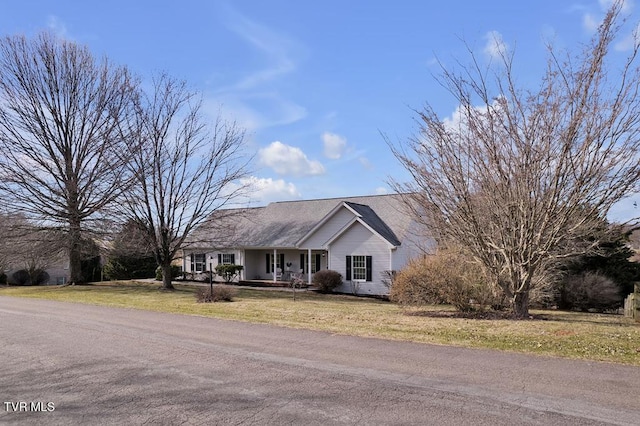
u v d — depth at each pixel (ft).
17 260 102.12
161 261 85.40
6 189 84.02
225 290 63.72
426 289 47.50
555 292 61.16
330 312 47.47
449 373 22.94
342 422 17.02
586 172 36.01
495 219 39.58
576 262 66.85
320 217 108.27
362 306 55.83
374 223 91.15
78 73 89.30
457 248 44.78
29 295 72.38
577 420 16.88
